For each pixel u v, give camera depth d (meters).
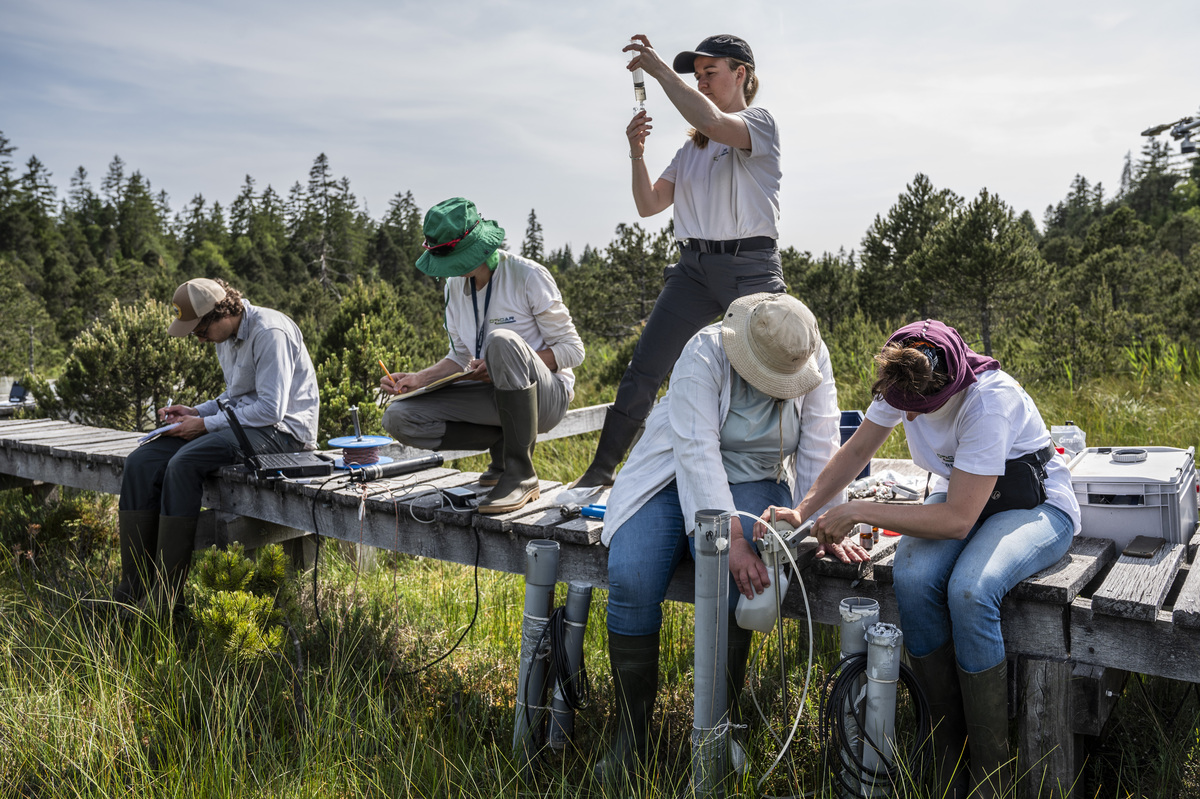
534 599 2.82
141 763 2.64
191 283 4.02
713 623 2.42
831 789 2.46
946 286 14.08
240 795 2.52
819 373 2.69
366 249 110.38
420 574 4.61
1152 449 3.20
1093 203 116.12
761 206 3.53
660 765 2.69
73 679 3.13
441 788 2.63
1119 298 16.66
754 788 2.50
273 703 3.07
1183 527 2.80
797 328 2.56
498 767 2.61
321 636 3.62
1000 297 13.77
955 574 2.30
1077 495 2.85
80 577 4.39
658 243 19.53
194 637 3.51
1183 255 43.66
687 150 3.75
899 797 2.32
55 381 7.43
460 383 3.55
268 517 3.99
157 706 2.94
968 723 2.31
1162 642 2.19
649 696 2.62
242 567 3.36
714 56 3.63
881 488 3.44
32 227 101.44
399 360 7.15
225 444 4.02
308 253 104.19
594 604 3.91
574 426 6.81
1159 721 2.79
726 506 2.51
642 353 3.68
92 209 130.88
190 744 2.69
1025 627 2.37
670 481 2.73
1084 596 2.52
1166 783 2.50
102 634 3.43
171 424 4.19
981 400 2.42
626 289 19.73
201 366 7.09
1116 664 2.26
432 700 3.24
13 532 5.11
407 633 3.81
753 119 3.46
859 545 2.74
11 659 3.38
